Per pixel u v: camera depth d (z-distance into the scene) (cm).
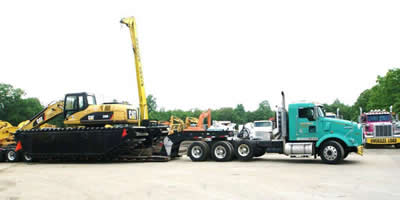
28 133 1780
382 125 2258
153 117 7331
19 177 1177
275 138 1545
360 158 1584
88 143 1675
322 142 1410
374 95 5456
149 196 788
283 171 1164
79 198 791
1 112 7119
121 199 765
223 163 1475
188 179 1024
